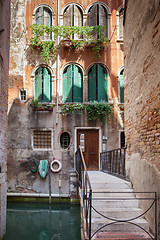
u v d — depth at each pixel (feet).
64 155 37.19
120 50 39.24
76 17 39.42
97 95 38.50
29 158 37.37
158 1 13.16
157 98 13.34
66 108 36.88
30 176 37.01
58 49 38.93
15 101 38.32
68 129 37.58
